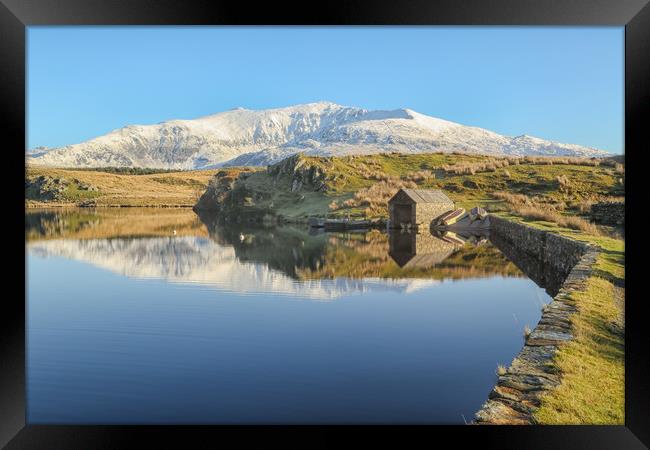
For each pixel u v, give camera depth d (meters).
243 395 11.14
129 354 14.02
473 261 32.91
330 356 13.73
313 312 18.95
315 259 33.97
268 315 18.48
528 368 9.56
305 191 89.88
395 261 32.91
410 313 18.75
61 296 22.03
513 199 71.56
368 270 29.12
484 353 13.95
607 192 73.56
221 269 29.58
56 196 144.75
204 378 12.07
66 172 170.12
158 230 59.44
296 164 95.94
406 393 11.23
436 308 19.61
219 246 42.34
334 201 80.19
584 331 11.56
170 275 27.66
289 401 10.85
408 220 59.81
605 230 36.28
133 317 18.27
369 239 48.78
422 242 45.69
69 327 16.70
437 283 25.08
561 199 70.94
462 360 13.39
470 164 98.69
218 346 14.62
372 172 97.56
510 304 20.19
